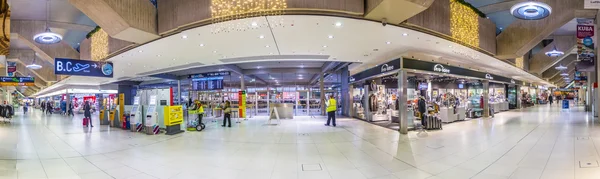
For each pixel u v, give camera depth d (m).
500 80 15.70
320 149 6.20
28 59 14.05
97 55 9.51
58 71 8.65
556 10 8.20
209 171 4.53
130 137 8.23
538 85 31.17
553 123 10.59
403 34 6.77
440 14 7.00
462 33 7.80
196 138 7.91
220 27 6.00
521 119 12.53
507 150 5.78
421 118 9.47
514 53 9.53
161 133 8.98
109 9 5.29
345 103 16.05
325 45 8.05
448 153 5.63
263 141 7.32
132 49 8.16
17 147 6.72
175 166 4.85
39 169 4.74
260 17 5.41
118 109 11.26
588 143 6.28
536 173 4.19
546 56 15.80
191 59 10.28
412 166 4.72
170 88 9.35
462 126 10.12
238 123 12.30
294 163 4.98
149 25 6.38
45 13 8.59
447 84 16.91
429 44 7.88
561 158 4.99
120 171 4.58
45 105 27.45
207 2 5.64
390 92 14.67
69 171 4.61
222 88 17.03
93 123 13.30
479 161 4.96
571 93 38.09
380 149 6.13
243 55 9.62
